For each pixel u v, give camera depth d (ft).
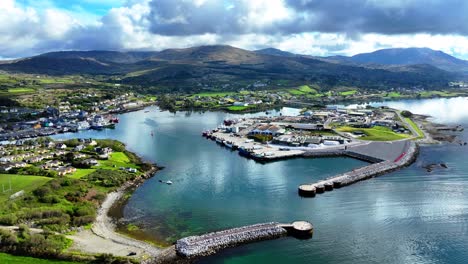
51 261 295.89
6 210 375.04
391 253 322.14
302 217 396.78
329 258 315.99
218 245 333.83
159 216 404.36
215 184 513.86
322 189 476.13
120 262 299.79
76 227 367.86
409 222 380.17
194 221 390.42
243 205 433.89
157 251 323.16
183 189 493.77
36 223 358.43
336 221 385.70
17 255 300.61
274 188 493.77
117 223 385.70
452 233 355.77
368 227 370.53
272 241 346.13
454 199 440.45
